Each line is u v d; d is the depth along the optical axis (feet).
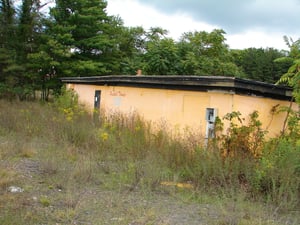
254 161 19.77
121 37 88.22
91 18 69.51
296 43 25.82
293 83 24.95
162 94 31.30
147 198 16.19
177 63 63.82
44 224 12.29
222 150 21.59
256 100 26.68
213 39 74.43
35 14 67.31
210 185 17.88
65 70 65.41
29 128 30.12
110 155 23.48
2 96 64.59
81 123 31.99
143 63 66.23
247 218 13.96
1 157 21.42
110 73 75.51
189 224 13.20
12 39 66.95
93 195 16.11
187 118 28.07
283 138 23.15
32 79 67.41
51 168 19.42
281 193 16.08
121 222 12.80
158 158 21.67
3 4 67.72
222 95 25.43
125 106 36.88
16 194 15.26
